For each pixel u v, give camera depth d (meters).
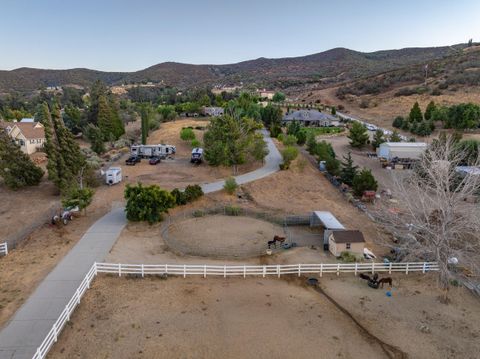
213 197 42.16
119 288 22.83
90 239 29.81
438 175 26.39
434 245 24.09
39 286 22.34
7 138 44.25
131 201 33.22
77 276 23.75
